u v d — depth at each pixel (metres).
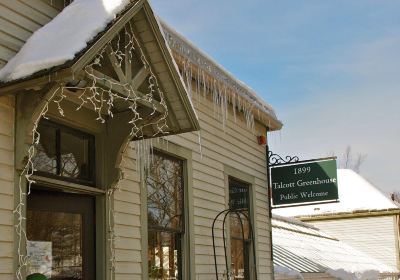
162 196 6.79
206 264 7.48
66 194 5.29
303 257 13.52
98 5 4.57
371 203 22.05
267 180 10.05
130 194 6.03
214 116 8.22
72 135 5.34
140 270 6.04
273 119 9.88
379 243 21.70
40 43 4.40
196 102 7.75
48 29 4.56
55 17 4.81
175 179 7.14
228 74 8.53
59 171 5.12
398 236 21.52
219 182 8.14
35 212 5.00
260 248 9.38
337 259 15.98
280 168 10.23
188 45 7.41
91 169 5.51
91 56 4.16
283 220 18.00
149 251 6.41
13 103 4.52
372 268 18.05
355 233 22.11
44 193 5.09
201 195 7.59
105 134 5.54
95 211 5.54
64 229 5.25
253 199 9.30
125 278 5.78
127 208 5.95
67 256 5.24
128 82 4.77
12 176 4.45
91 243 5.48
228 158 8.54
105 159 5.53
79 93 4.82
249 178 9.23
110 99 4.82
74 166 5.32
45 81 4.07
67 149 5.26
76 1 4.79
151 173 6.62
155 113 5.30
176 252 7.02
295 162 10.13
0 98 4.41
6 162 4.40
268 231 9.82
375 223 21.94
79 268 5.34
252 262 8.95
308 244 15.92
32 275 4.55
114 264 5.57
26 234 4.82
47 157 5.02
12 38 4.62
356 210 22.00
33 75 4.08
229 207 8.43
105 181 5.52
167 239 6.84
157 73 5.23
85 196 5.47
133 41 4.95
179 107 5.49
